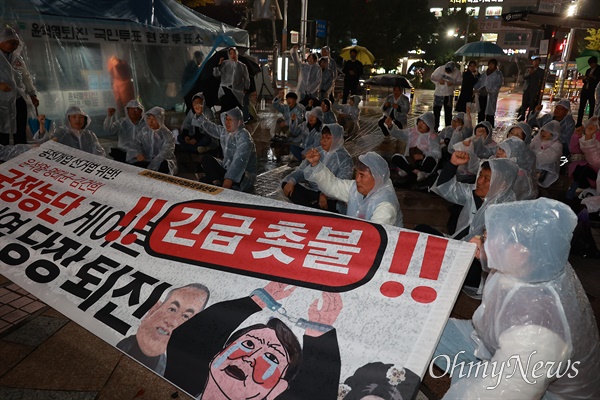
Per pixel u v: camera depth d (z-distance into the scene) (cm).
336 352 201
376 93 2645
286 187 465
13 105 678
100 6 948
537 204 171
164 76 1073
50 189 354
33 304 326
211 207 293
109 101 976
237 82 1062
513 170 327
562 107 838
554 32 1432
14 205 347
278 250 250
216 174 552
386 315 207
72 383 252
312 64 1211
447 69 1223
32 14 825
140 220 302
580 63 1598
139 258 277
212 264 256
